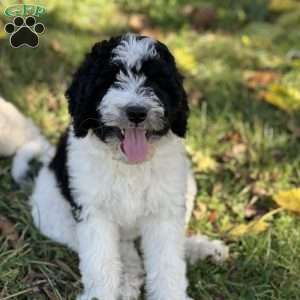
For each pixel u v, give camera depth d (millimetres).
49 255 1078
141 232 1026
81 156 976
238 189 1280
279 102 1580
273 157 1393
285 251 1110
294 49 1923
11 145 1314
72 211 1002
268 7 2209
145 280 1026
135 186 970
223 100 1594
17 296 988
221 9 2178
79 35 1847
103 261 970
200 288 1024
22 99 1504
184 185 1003
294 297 1031
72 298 999
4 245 1062
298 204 1202
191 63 1729
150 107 886
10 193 1214
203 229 1174
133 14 2088
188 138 1398
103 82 919
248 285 1043
